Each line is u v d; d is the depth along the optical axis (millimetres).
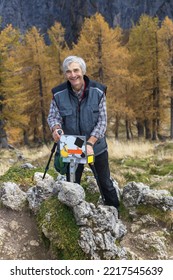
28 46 29109
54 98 3934
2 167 10672
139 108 29812
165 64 27672
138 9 85500
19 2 89000
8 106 25203
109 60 24062
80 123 3895
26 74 29969
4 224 4336
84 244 3756
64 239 3854
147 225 4816
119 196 5297
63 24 87750
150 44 27891
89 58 23750
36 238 4164
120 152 12922
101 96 3875
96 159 4227
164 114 29297
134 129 45344
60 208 4141
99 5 84750
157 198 4992
